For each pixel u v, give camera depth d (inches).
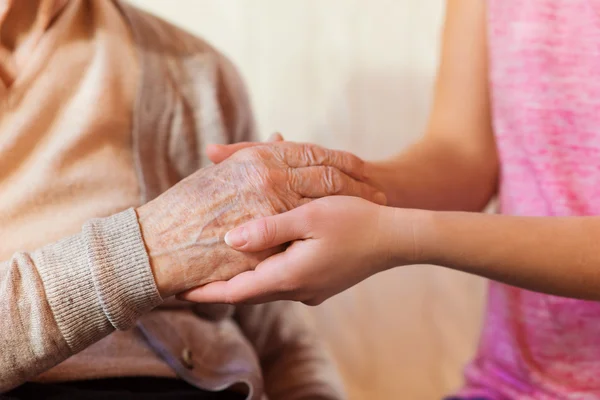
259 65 50.1
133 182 35.8
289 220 29.7
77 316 29.8
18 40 34.7
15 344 29.5
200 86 38.1
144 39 37.4
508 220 30.2
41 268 29.9
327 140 51.3
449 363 52.5
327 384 38.9
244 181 31.8
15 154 33.9
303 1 49.6
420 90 50.9
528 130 35.1
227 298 30.5
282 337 40.5
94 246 30.1
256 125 41.3
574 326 34.6
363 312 52.6
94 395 32.5
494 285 38.1
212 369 35.7
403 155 37.8
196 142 37.9
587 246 29.7
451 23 39.2
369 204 30.2
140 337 34.8
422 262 30.3
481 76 38.3
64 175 34.4
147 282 30.3
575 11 34.2
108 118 35.5
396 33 50.3
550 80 34.7
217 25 49.6
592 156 34.2
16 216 33.5
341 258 29.7
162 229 31.0
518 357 36.3
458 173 38.0
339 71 50.6
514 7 35.6
